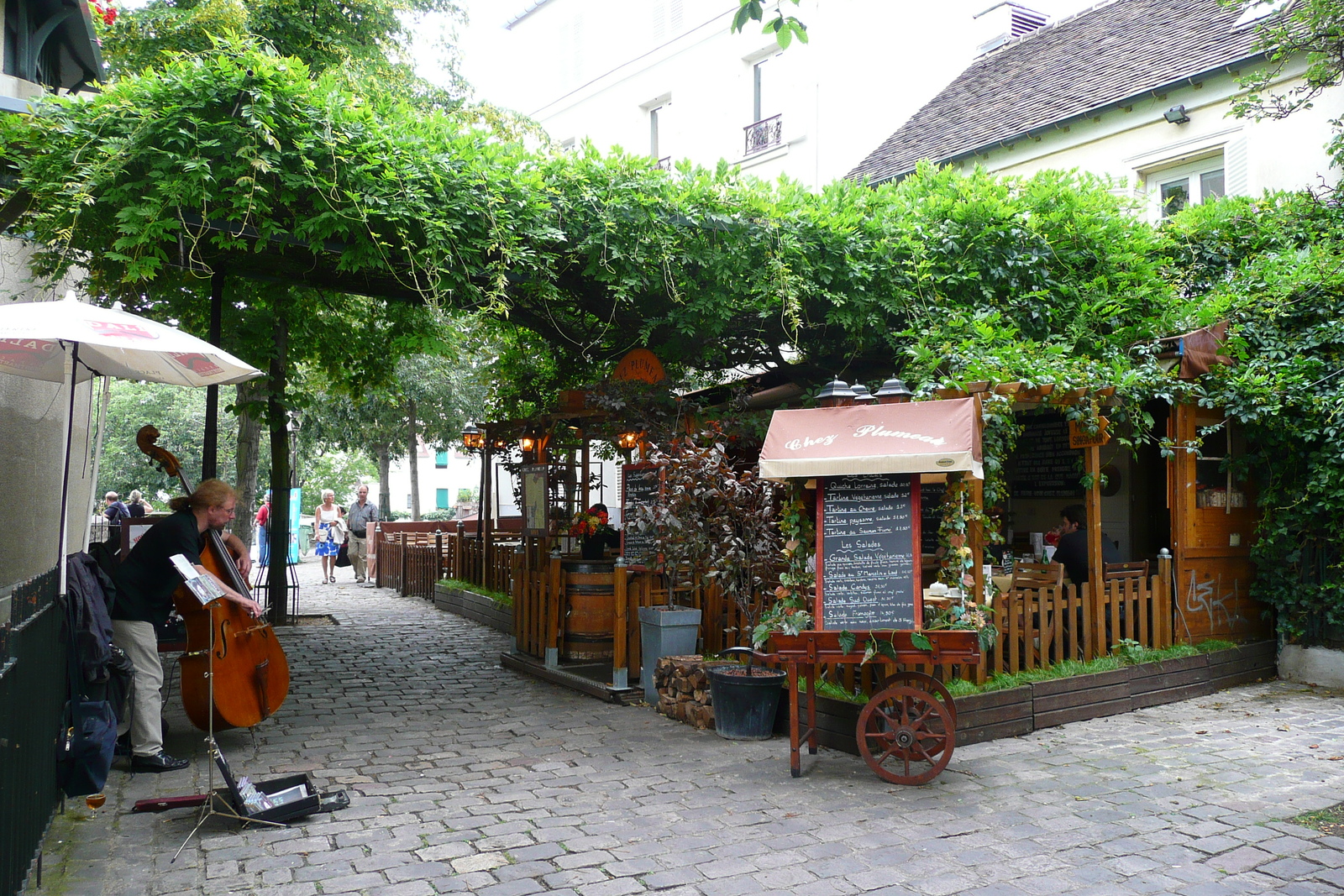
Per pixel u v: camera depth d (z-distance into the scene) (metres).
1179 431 8.66
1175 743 6.47
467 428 13.70
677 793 5.38
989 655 6.98
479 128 7.25
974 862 4.34
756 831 4.74
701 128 19.05
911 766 5.89
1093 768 5.86
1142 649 7.85
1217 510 8.83
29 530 8.19
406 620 12.84
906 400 6.14
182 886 4.05
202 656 5.97
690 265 8.02
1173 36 13.11
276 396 11.25
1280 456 8.73
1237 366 8.77
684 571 7.62
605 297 8.40
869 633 5.61
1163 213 12.33
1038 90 14.38
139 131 5.70
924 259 8.59
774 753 6.25
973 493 6.67
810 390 10.29
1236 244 10.28
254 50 6.12
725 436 8.55
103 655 4.75
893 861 4.35
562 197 7.17
